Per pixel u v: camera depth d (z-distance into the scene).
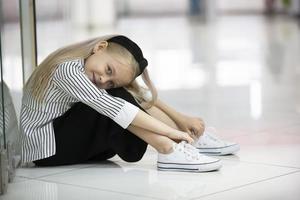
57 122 2.52
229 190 2.14
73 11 11.30
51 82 2.45
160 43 8.26
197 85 4.96
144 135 2.42
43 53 4.45
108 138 2.46
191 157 2.40
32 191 2.19
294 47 7.61
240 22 12.24
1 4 2.88
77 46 2.49
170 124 2.63
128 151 2.46
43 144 2.50
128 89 2.58
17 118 2.61
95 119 2.50
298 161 2.55
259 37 8.99
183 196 2.08
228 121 3.52
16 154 2.50
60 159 2.53
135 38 8.96
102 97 2.36
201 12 13.80
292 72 5.59
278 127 3.30
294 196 2.06
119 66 2.42
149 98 2.61
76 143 2.52
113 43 2.46
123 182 2.28
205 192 2.12
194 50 7.45
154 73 5.67
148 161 2.62
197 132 2.65
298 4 13.40
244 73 5.57
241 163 2.53
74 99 2.47
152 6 16.45
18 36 2.81
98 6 11.38
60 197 2.11
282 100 4.20
